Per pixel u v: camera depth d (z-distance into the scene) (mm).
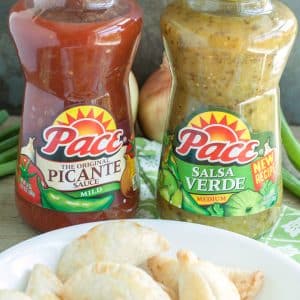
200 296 423
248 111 490
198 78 483
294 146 617
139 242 470
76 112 492
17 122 689
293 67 698
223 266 471
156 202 551
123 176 521
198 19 478
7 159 618
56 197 508
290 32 484
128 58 505
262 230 522
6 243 526
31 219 524
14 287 457
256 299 462
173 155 511
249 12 481
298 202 587
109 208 519
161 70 667
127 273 433
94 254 467
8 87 719
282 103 719
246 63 474
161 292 426
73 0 491
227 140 492
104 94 496
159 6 679
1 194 584
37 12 488
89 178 507
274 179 516
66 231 488
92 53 479
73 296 439
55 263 477
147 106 658
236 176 500
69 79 484
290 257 493
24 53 491
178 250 470
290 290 454
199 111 492
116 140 509
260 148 499
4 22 687
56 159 500
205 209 508
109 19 486
